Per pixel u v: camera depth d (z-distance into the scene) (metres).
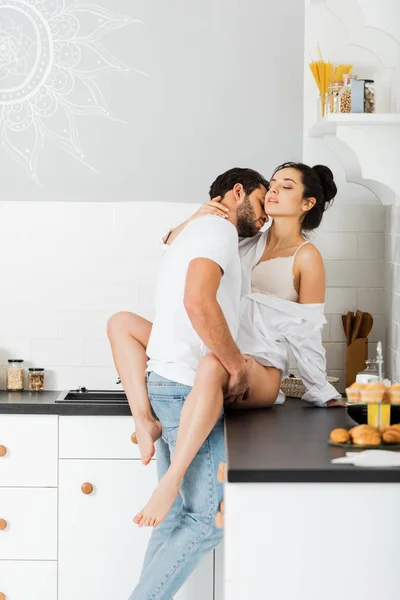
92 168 4.02
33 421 3.65
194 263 2.95
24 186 4.03
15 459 3.66
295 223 3.48
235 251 3.05
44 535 3.67
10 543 3.67
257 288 3.51
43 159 4.02
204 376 2.91
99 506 3.66
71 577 3.68
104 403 3.69
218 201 3.46
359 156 3.38
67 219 4.03
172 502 2.87
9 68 4.00
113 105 4.02
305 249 3.47
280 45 3.99
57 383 4.06
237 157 4.03
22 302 4.04
